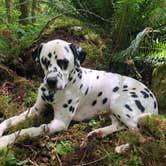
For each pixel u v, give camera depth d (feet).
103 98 6.09
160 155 5.44
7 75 7.25
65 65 5.48
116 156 5.41
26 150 5.42
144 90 6.12
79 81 5.79
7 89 6.95
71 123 6.09
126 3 7.46
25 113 6.12
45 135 5.63
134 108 5.84
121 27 7.80
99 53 7.89
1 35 7.61
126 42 8.07
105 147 5.57
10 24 7.91
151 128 5.74
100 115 6.17
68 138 5.69
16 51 7.59
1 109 6.42
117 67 7.61
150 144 5.53
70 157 5.34
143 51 7.47
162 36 7.95
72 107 5.82
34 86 7.06
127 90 6.06
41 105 6.05
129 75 7.55
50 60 5.49
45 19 8.87
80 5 8.82
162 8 8.07
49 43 5.59
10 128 5.84
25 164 5.14
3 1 9.13
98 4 8.57
